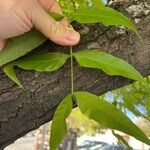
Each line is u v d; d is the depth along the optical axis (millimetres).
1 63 207
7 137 229
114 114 185
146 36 224
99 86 221
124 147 278
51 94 217
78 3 318
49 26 203
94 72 217
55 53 206
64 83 217
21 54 208
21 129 226
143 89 337
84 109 187
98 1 296
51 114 223
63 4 290
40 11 202
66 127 188
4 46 209
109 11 199
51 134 189
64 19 213
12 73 207
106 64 196
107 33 223
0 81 218
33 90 217
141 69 225
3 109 218
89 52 201
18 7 199
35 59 207
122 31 223
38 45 210
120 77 221
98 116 186
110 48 221
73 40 205
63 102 191
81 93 192
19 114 219
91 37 222
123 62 196
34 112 220
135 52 222
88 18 201
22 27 204
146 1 232
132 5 232
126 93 336
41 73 217
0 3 198
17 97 217
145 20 227
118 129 184
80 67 217
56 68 202
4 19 200
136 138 182
